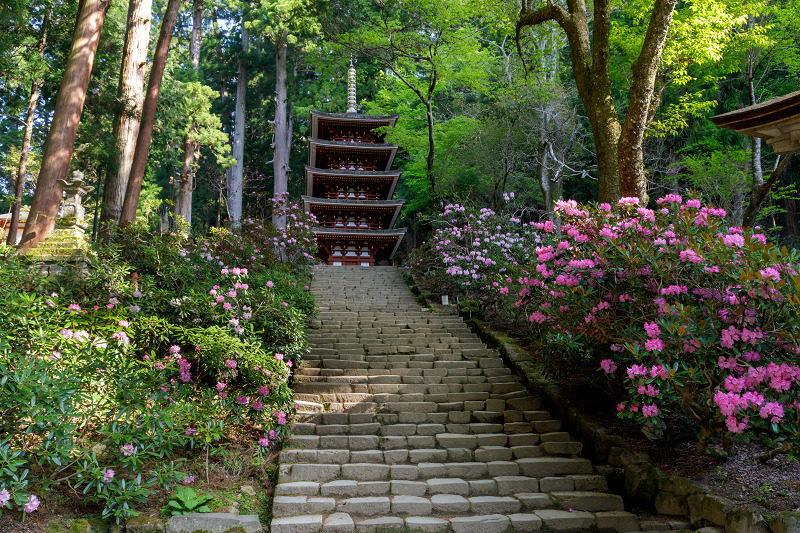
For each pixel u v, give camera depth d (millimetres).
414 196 28641
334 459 5461
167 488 4344
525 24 9352
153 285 7043
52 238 8227
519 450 5695
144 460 4461
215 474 5012
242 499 4676
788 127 5594
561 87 16422
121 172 12172
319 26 22891
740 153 14141
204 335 5758
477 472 5336
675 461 4941
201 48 34781
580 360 6074
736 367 4227
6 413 3693
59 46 14047
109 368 4617
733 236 4449
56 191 8797
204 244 9242
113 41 17047
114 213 11961
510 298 9875
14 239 14570
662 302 4520
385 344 8898
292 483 4957
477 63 17188
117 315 5781
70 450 3900
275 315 7086
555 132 17062
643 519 4527
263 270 10289
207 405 5199
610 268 5281
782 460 4609
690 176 14984
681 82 10734
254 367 5688
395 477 5238
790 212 19328
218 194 36000
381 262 26594
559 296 5730
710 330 4324
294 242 14727
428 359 8305
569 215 5824
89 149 11812
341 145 23422
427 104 16734
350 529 4301
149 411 4484
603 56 7660
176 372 5812
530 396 6898
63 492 4062
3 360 3777
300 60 31578
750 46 11406
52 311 5273
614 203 7367
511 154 17453
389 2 15500
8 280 5242
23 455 3688
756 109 5617
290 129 31297
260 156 37094
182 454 5195
